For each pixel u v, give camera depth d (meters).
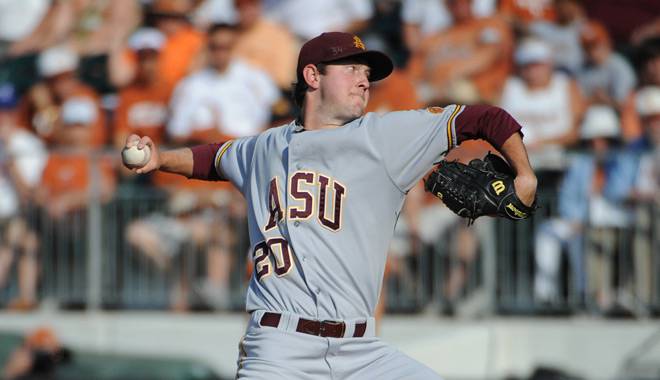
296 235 13.80
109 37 35.84
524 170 13.22
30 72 36.19
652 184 29.64
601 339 30.16
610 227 29.81
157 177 32.53
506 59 32.25
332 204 13.77
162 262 32.34
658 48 31.75
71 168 32.88
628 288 29.92
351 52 14.10
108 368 32.19
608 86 31.73
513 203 13.30
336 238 13.75
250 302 14.20
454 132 13.55
